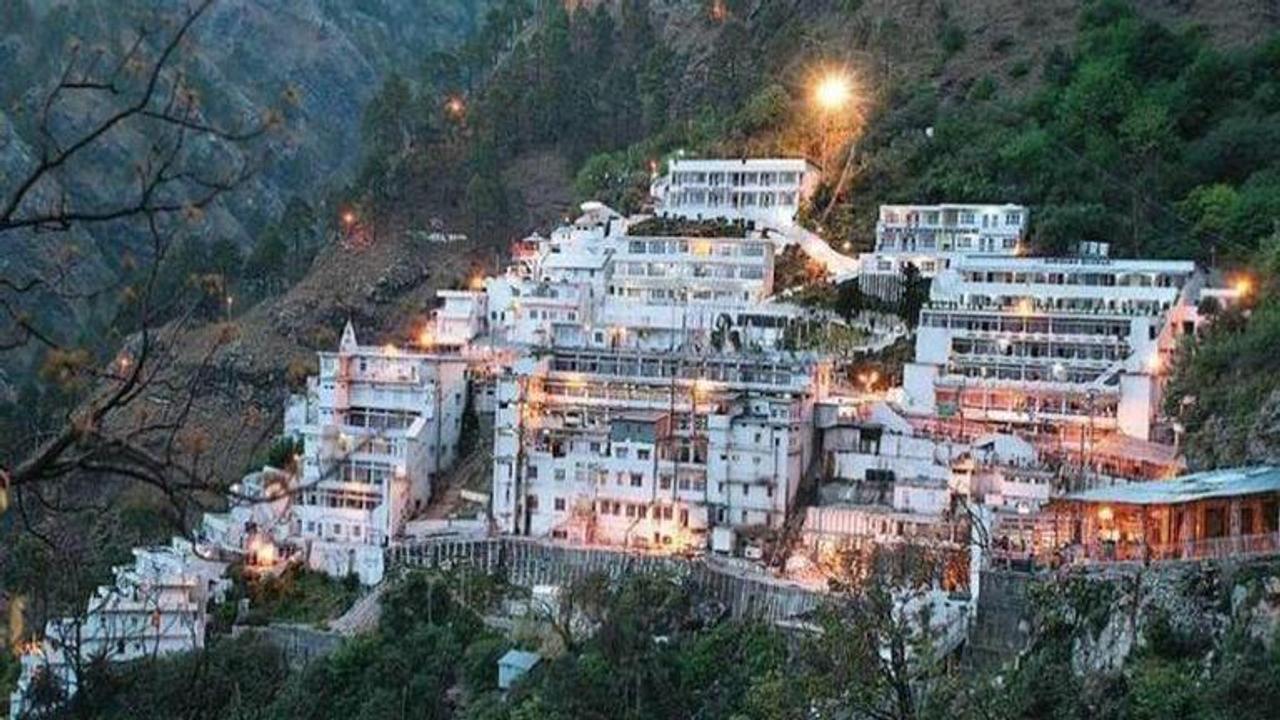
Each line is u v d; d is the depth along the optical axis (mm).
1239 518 72625
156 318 23828
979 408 115438
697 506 110812
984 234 137625
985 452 105500
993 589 78188
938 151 157625
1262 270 117375
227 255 181750
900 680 44688
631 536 112125
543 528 115188
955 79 177625
